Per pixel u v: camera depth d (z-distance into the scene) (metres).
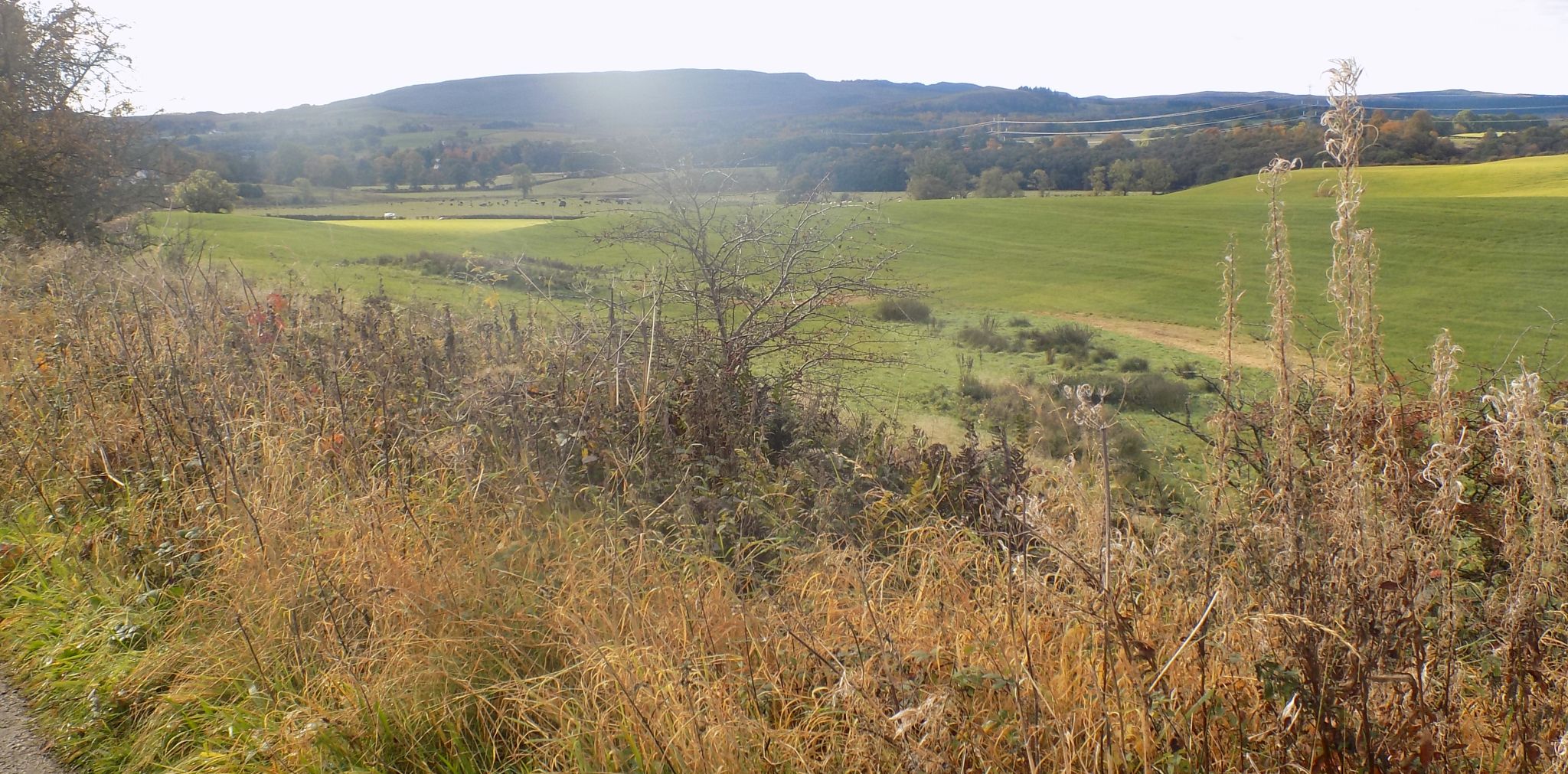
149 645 3.46
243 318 6.20
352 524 3.71
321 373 5.04
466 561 3.52
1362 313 2.45
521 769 2.67
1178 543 2.85
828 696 2.70
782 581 3.52
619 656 2.83
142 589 3.76
